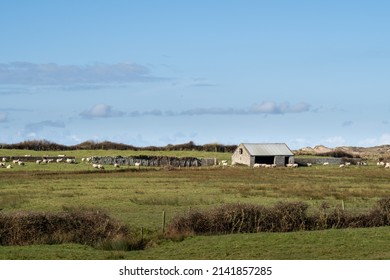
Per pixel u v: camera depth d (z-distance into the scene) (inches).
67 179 5536.4
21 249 2118.6
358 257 2004.2
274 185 5162.4
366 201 3939.5
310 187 4948.3
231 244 2219.5
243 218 2469.2
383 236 2336.4
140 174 6402.6
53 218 2304.4
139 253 2114.9
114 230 2324.1
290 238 2300.7
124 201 3814.0
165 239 2316.7
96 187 4761.3
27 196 4010.8
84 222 2317.9
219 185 5103.3
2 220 2242.9
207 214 2471.7
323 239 2284.7
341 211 2662.4
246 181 5654.5
